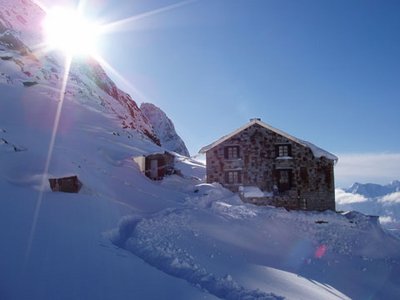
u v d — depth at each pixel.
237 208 35.59
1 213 15.26
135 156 46.09
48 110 57.66
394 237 38.75
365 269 28.34
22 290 9.83
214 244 21.61
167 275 13.80
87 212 19.31
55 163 27.22
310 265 25.33
